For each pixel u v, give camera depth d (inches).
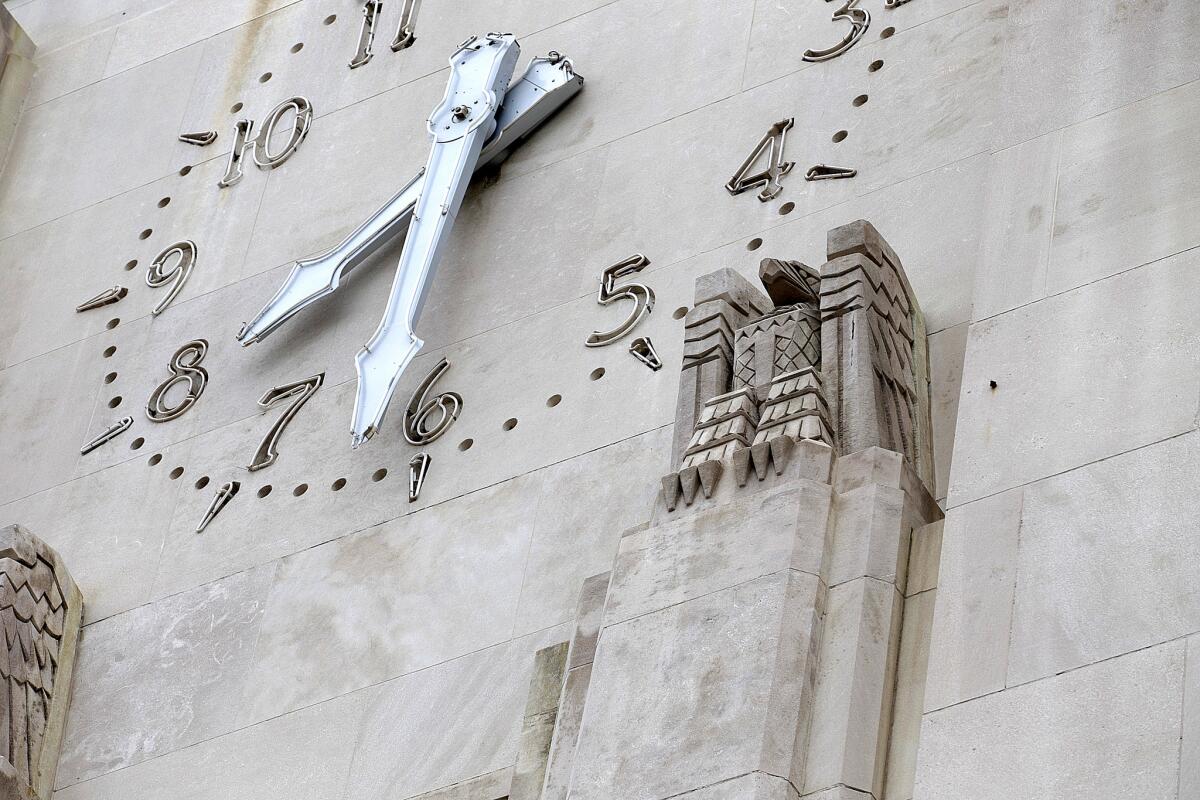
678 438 658.2
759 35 850.8
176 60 1011.9
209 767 738.8
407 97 925.8
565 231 830.5
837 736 552.7
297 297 845.8
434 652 727.7
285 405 837.8
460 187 833.5
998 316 621.0
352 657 743.1
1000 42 781.3
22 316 940.6
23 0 1083.3
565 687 622.8
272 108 960.9
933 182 753.6
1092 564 549.0
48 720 770.8
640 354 769.6
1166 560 538.9
